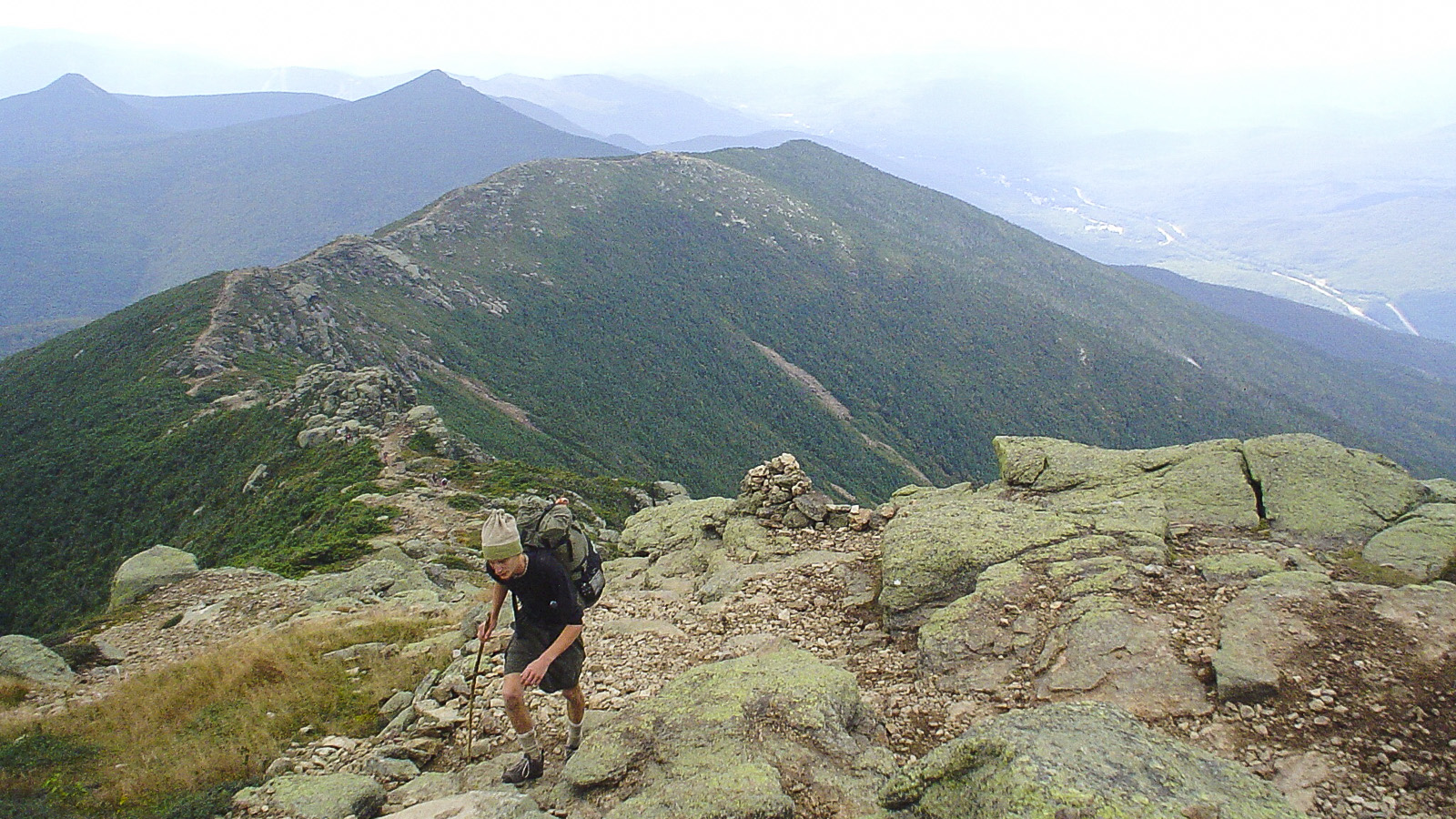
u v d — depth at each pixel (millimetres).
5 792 8734
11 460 76625
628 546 20000
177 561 26641
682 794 6223
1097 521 11898
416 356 139000
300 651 13602
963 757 5586
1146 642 8719
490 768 7910
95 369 102375
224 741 9805
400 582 21766
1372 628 8227
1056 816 4641
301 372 98875
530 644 7512
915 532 12141
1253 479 12953
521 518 7527
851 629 11516
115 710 11477
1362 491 11984
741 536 16328
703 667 8617
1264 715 7496
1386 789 6445
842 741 7102
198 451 68688
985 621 9773
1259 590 9273
